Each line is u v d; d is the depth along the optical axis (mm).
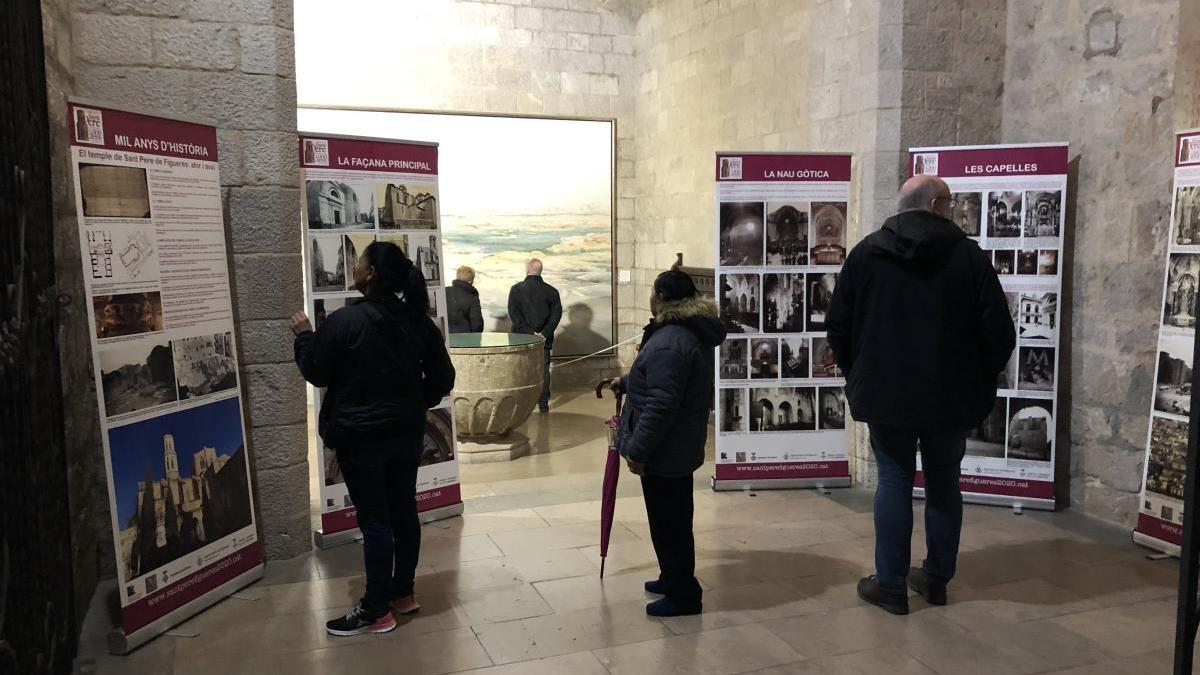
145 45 3471
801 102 6129
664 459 2969
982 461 4527
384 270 3004
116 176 2943
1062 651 2916
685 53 7789
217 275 3418
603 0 8484
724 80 7188
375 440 2971
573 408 7785
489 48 8141
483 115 8180
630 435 3004
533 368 6004
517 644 2988
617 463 3432
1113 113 4184
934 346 3031
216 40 3549
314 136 3865
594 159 8688
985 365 3107
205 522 3322
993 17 4766
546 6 8312
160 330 3123
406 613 3230
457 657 2900
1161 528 3830
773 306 4793
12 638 2061
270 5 3605
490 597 3400
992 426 4496
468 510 4605
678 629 3098
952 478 3223
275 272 3707
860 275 3193
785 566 3709
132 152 3014
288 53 3713
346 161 3975
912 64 4652
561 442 6430
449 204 8180
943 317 3029
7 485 2061
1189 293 3701
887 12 4637
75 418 3252
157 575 3086
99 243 2871
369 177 4066
